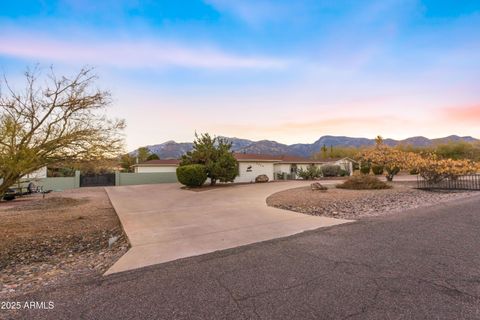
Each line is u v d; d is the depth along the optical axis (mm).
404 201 10156
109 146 7184
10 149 5812
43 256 5129
